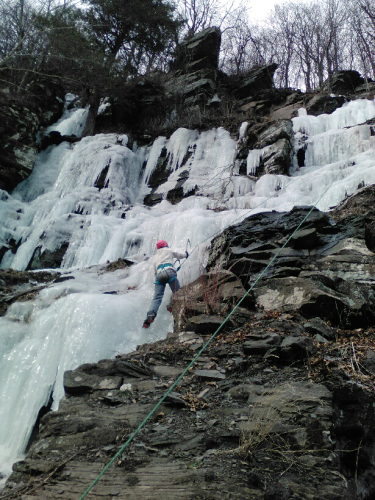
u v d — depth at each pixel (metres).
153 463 2.95
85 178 15.88
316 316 5.41
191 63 23.39
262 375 4.18
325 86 26.48
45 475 2.94
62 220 13.16
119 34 22.06
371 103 16.91
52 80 19.44
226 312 5.69
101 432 3.36
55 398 5.82
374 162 11.08
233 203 13.07
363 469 3.16
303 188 11.99
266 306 5.78
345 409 3.50
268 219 7.57
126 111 19.69
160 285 6.60
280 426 3.21
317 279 5.76
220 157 16.33
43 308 7.73
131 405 3.79
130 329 6.73
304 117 16.50
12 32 18.31
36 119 17.58
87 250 12.17
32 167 16.58
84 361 6.20
